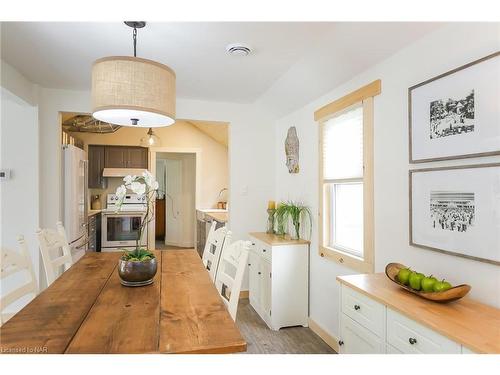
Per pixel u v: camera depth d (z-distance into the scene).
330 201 2.86
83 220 4.12
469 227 1.50
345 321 1.86
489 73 1.41
